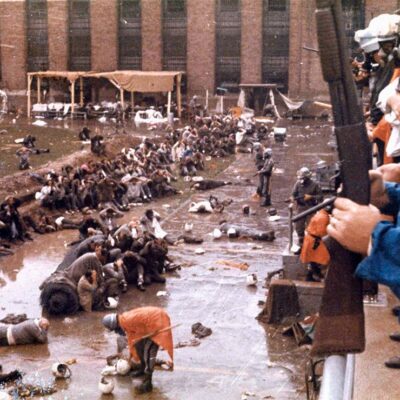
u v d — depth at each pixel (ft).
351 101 10.36
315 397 47.19
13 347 60.59
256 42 261.24
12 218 97.19
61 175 120.26
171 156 166.40
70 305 68.69
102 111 248.32
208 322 67.15
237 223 109.81
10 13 270.05
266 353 59.57
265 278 81.15
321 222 26.13
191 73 266.98
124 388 51.98
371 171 11.57
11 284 79.41
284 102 259.60
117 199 120.88
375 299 26.09
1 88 273.33
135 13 267.59
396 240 9.61
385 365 18.21
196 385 53.01
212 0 262.26
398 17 27.55
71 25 269.85
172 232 103.76
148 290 76.95
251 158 180.96
